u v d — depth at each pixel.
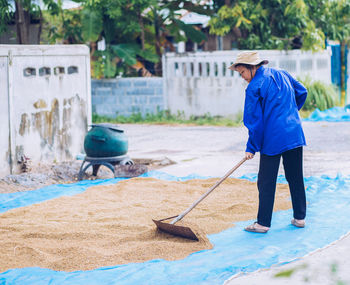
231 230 5.47
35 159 9.48
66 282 4.11
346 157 9.55
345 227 5.35
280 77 5.31
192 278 4.07
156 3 18.73
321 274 4.00
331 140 11.92
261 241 5.03
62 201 7.02
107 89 18.86
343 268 4.12
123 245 5.03
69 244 5.05
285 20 19.28
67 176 8.91
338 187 7.16
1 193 7.75
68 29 19.00
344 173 8.09
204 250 4.81
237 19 18.67
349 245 4.77
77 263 4.52
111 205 6.68
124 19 19.09
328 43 22.47
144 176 8.55
